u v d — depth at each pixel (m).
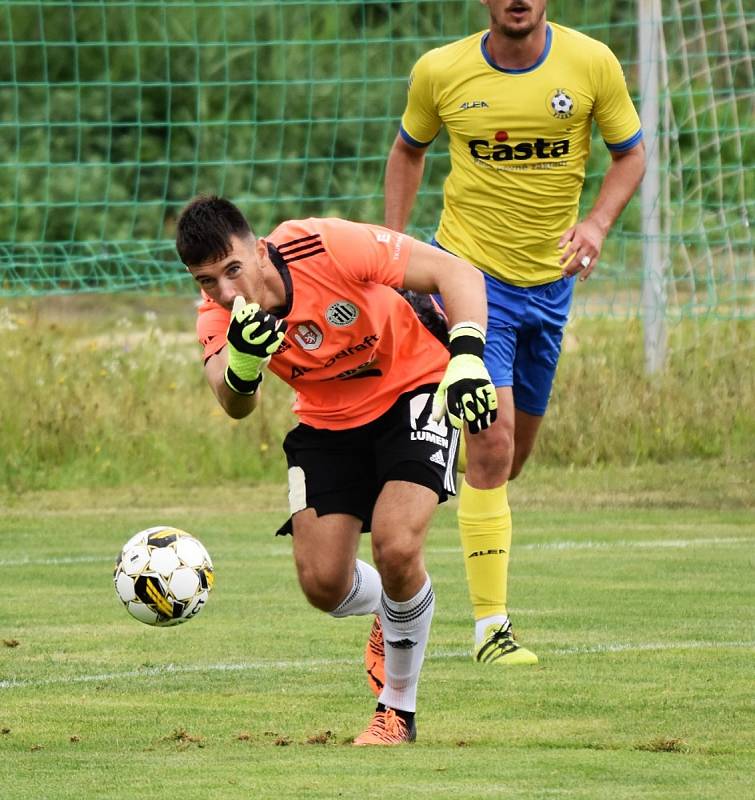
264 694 20.53
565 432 44.12
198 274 17.08
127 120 79.50
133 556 19.81
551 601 27.28
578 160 25.67
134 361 48.22
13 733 18.27
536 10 24.56
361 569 19.45
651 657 22.55
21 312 64.31
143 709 19.62
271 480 43.53
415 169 26.95
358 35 79.50
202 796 15.09
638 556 32.06
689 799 14.82
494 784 15.51
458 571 31.03
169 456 43.56
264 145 79.06
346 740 17.88
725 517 37.16
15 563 31.77
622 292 58.97
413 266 18.12
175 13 79.62
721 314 51.84
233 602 27.64
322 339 18.28
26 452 43.06
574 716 18.95
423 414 18.78
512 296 25.69
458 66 25.56
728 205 55.03
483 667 22.28
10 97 79.44
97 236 75.25
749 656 22.59
